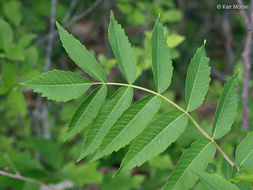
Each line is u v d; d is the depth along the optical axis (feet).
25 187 8.83
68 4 21.04
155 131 4.67
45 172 9.41
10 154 9.18
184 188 4.50
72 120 4.77
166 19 13.69
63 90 4.72
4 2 12.53
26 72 9.09
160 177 10.82
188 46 20.81
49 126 15.28
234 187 3.75
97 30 21.44
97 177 9.45
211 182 3.78
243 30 18.93
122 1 13.58
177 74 20.17
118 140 4.64
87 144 4.70
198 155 4.65
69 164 9.74
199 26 22.04
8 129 15.25
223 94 4.85
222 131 4.80
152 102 4.81
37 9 15.37
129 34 19.07
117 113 4.83
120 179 10.42
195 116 7.20
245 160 4.61
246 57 8.95
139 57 10.36
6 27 8.91
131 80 4.97
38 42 15.87
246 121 8.87
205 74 4.91
